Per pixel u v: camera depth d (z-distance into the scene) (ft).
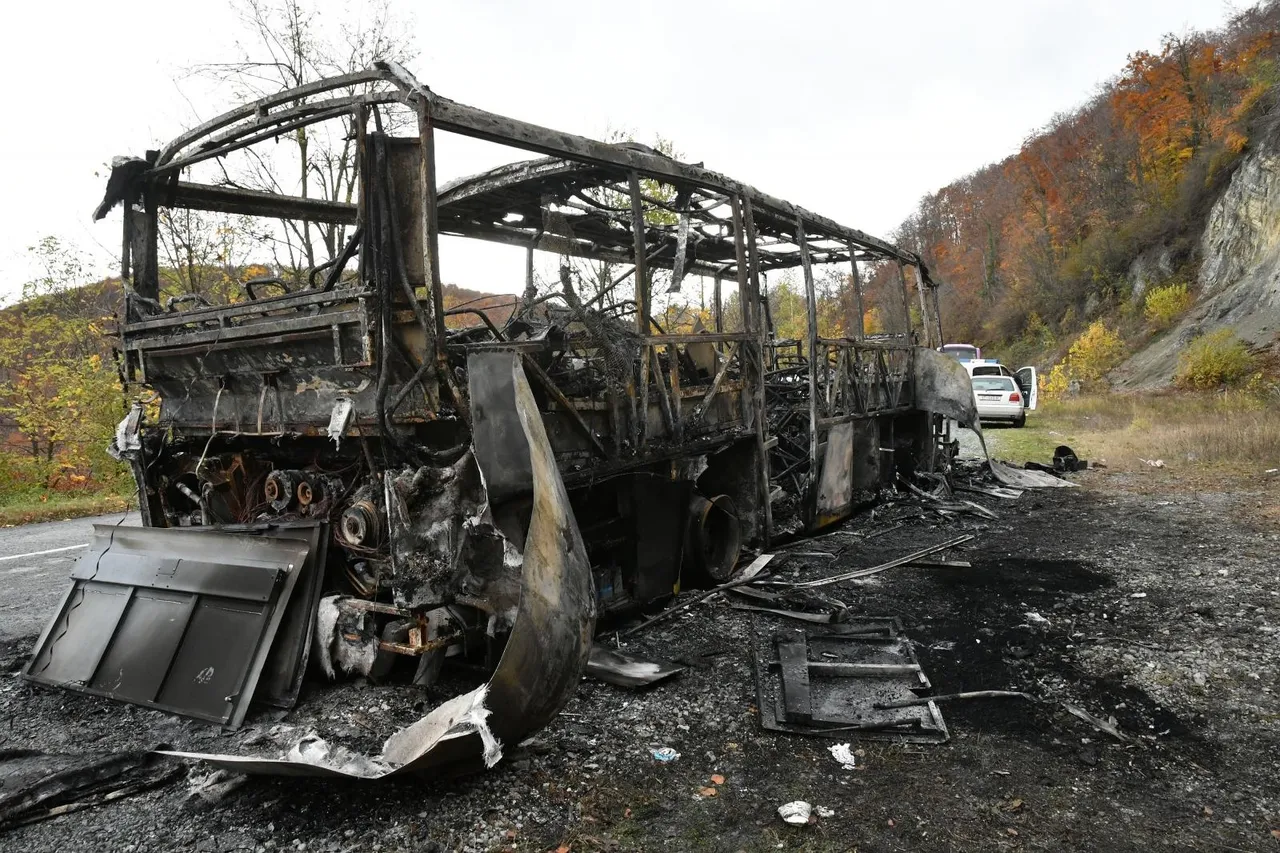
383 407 11.35
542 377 12.97
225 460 15.61
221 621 12.51
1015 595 17.76
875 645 14.62
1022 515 27.37
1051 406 73.46
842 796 9.36
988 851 8.25
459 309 14.21
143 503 15.93
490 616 12.07
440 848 8.34
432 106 11.46
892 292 57.47
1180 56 127.44
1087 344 98.53
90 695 12.66
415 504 11.52
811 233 25.76
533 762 10.10
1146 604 16.70
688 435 18.16
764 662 13.73
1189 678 12.79
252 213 18.25
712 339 18.98
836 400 26.09
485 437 10.86
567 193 18.72
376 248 11.43
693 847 8.37
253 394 14.17
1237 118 103.76
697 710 11.77
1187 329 85.51
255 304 13.05
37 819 8.98
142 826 8.88
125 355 15.97
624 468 15.46
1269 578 18.06
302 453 14.94
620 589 15.93
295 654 12.10
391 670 12.80
